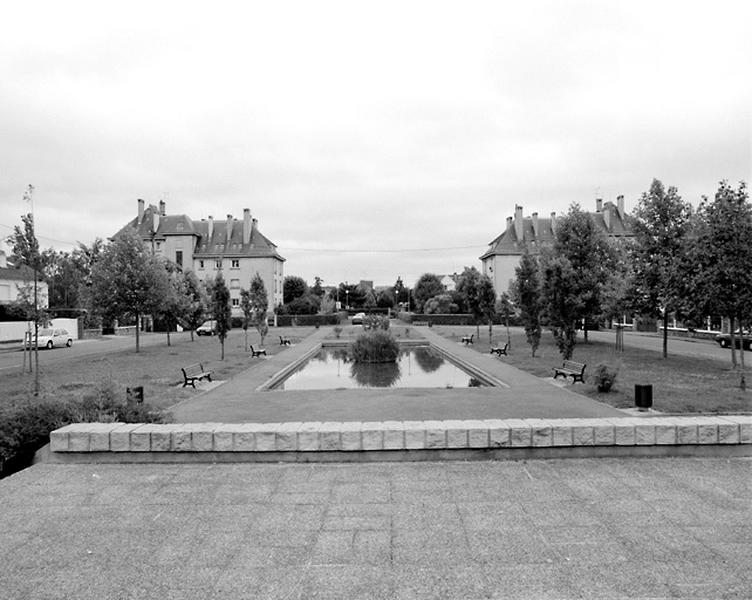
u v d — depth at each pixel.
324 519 4.63
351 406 12.05
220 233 68.19
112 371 19.50
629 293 21.95
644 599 3.34
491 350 25.20
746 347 27.38
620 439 6.25
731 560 3.82
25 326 38.50
